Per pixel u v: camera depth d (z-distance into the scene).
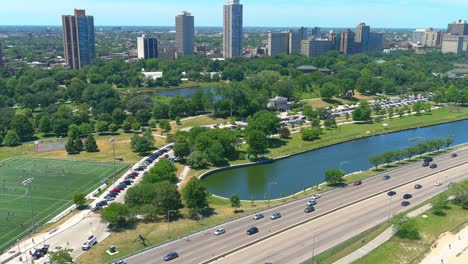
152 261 175.25
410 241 194.62
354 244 188.88
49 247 191.00
